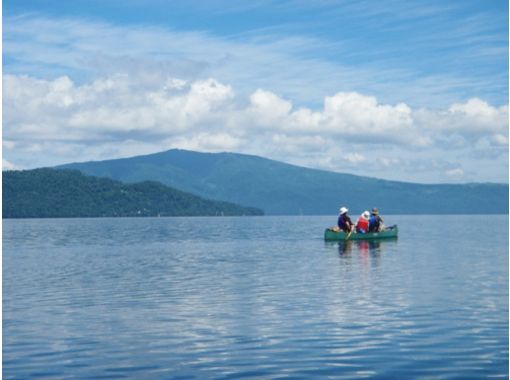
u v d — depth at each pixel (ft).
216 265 116.57
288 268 108.47
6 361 45.62
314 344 49.90
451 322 57.93
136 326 57.52
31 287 85.66
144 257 139.64
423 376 41.29
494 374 41.65
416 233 273.54
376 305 67.26
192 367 43.83
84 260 131.44
